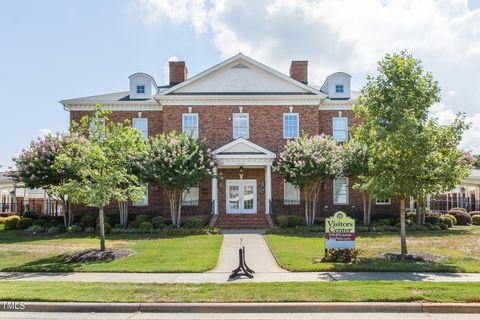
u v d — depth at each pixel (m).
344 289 10.28
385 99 15.88
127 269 13.88
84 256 15.79
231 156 29.31
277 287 10.58
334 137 32.47
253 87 31.83
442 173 15.29
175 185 26.17
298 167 26.64
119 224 28.23
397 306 9.20
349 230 15.08
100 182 16.39
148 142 27.05
